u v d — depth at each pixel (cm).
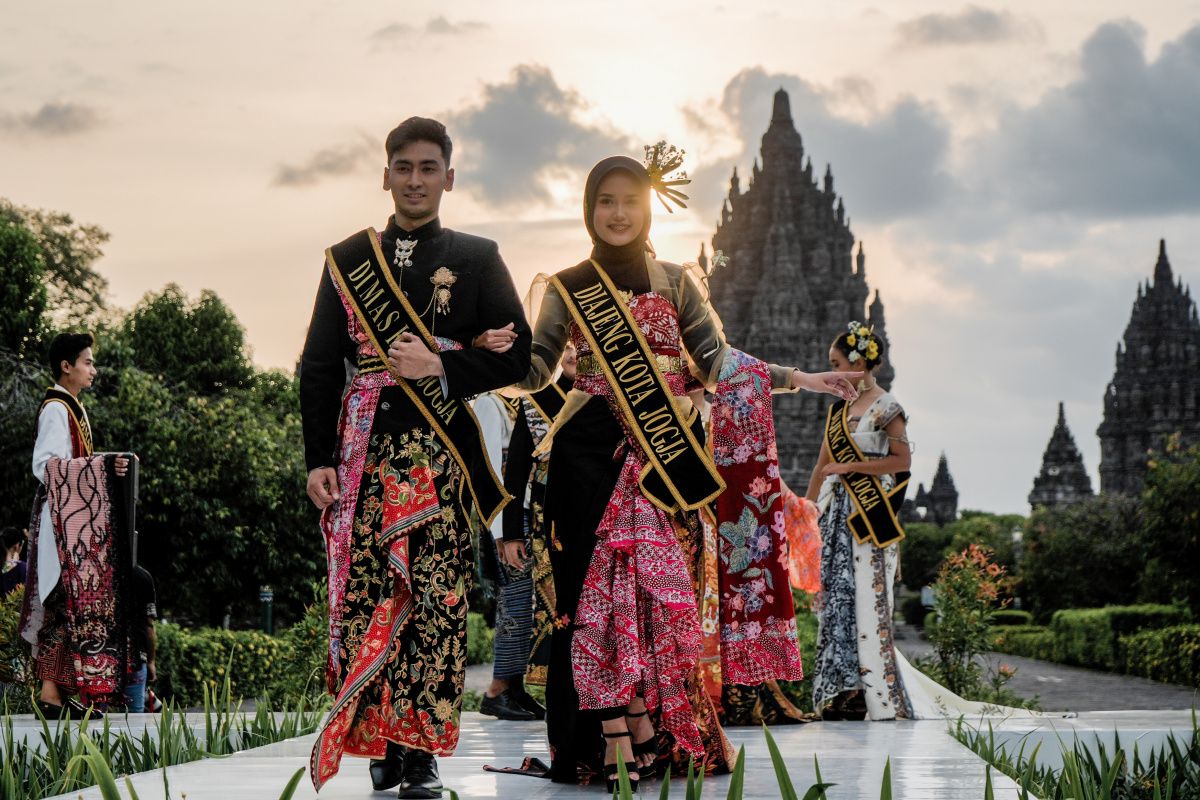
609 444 444
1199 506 2614
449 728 386
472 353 404
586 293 454
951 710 827
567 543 438
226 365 4191
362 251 414
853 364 841
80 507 750
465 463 406
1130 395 10625
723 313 11531
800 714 747
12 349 2994
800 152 11719
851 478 822
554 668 432
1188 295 10700
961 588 1192
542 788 416
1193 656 2462
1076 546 4597
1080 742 585
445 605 392
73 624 744
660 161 472
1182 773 528
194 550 2586
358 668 380
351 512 396
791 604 541
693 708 445
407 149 420
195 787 408
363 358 410
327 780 408
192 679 1482
